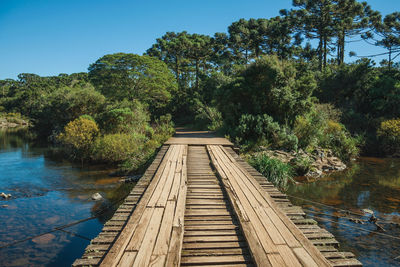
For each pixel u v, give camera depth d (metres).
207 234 3.62
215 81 32.44
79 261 2.84
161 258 2.80
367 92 24.30
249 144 13.70
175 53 51.88
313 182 10.50
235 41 41.38
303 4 35.50
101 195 9.05
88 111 25.42
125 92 32.69
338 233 6.04
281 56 38.97
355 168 13.10
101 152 14.03
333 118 19.52
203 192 5.46
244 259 3.03
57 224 6.72
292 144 13.73
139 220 3.78
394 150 16.94
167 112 38.09
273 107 16.00
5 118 61.75
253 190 5.32
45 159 16.02
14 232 6.25
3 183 10.62
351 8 33.88
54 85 83.12
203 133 19.95
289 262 2.75
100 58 33.19
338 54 41.97
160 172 6.80
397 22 33.41
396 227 6.32
